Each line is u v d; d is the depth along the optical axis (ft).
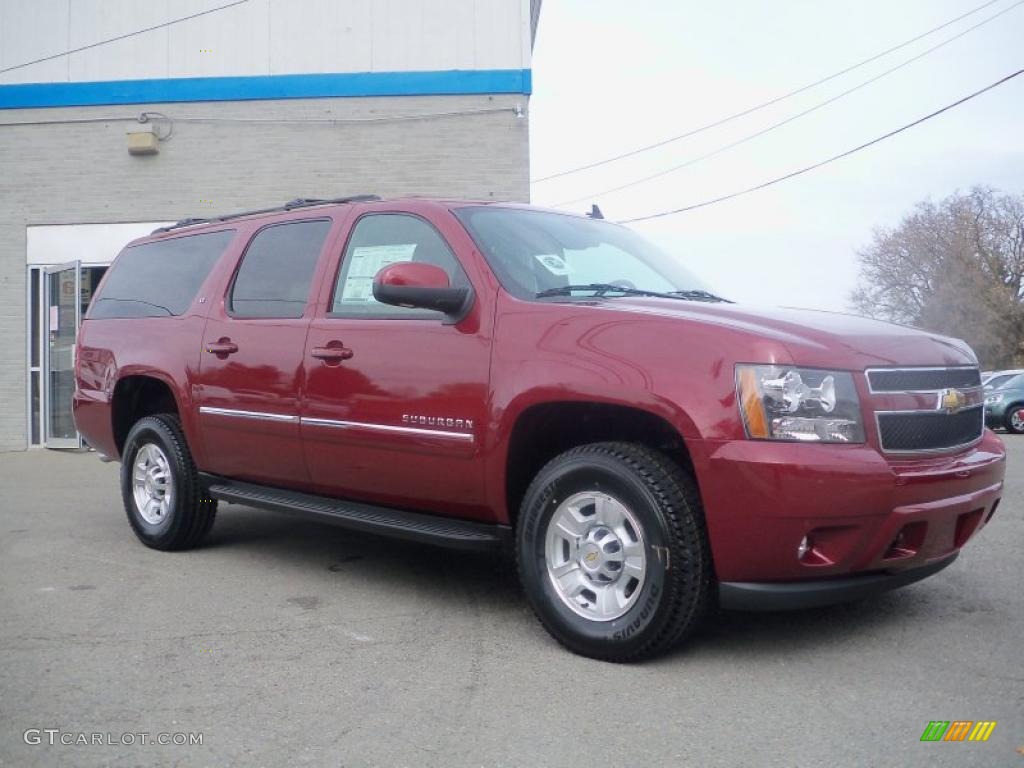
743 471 11.73
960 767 9.93
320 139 41.16
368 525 15.88
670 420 12.23
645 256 17.72
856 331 13.30
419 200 16.33
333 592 16.90
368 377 15.46
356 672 12.87
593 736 10.77
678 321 12.84
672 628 12.40
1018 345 141.38
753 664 12.92
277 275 18.06
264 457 17.54
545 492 13.37
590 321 13.42
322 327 16.46
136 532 20.66
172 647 13.92
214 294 19.08
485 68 40.65
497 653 13.57
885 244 153.07
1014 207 143.84
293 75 41.16
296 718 11.37
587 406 13.25
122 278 22.39
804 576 12.10
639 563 12.60
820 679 12.36
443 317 14.99
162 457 20.16
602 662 13.11
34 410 43.04
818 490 11.64
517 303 14.21
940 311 145.59
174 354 19.42
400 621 15.15
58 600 16.43
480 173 40.68
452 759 10.26
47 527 23.11
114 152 42.11
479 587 17.20
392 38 40.96
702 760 10.16
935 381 13.23
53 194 42.52
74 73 42.24
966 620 14.73
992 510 14.26
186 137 41.75
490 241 15.28
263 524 23.16
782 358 11.99
